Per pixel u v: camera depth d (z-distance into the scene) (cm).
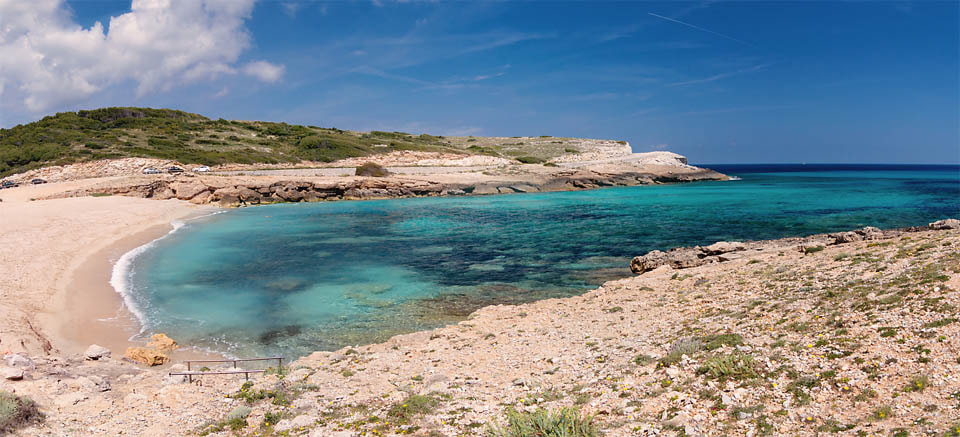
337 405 1029
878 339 983
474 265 2958
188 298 2273
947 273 1268
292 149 11281
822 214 4925
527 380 1113
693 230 4097
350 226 4625
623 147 16312
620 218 4975
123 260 3009
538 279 2627
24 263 2572
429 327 1928
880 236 2334
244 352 1678
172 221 4925
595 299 1966
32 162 8538
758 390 880
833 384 852
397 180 8081
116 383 1238
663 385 970
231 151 10231
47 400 1032
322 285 2517
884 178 12681
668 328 1408
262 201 7006
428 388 1100
